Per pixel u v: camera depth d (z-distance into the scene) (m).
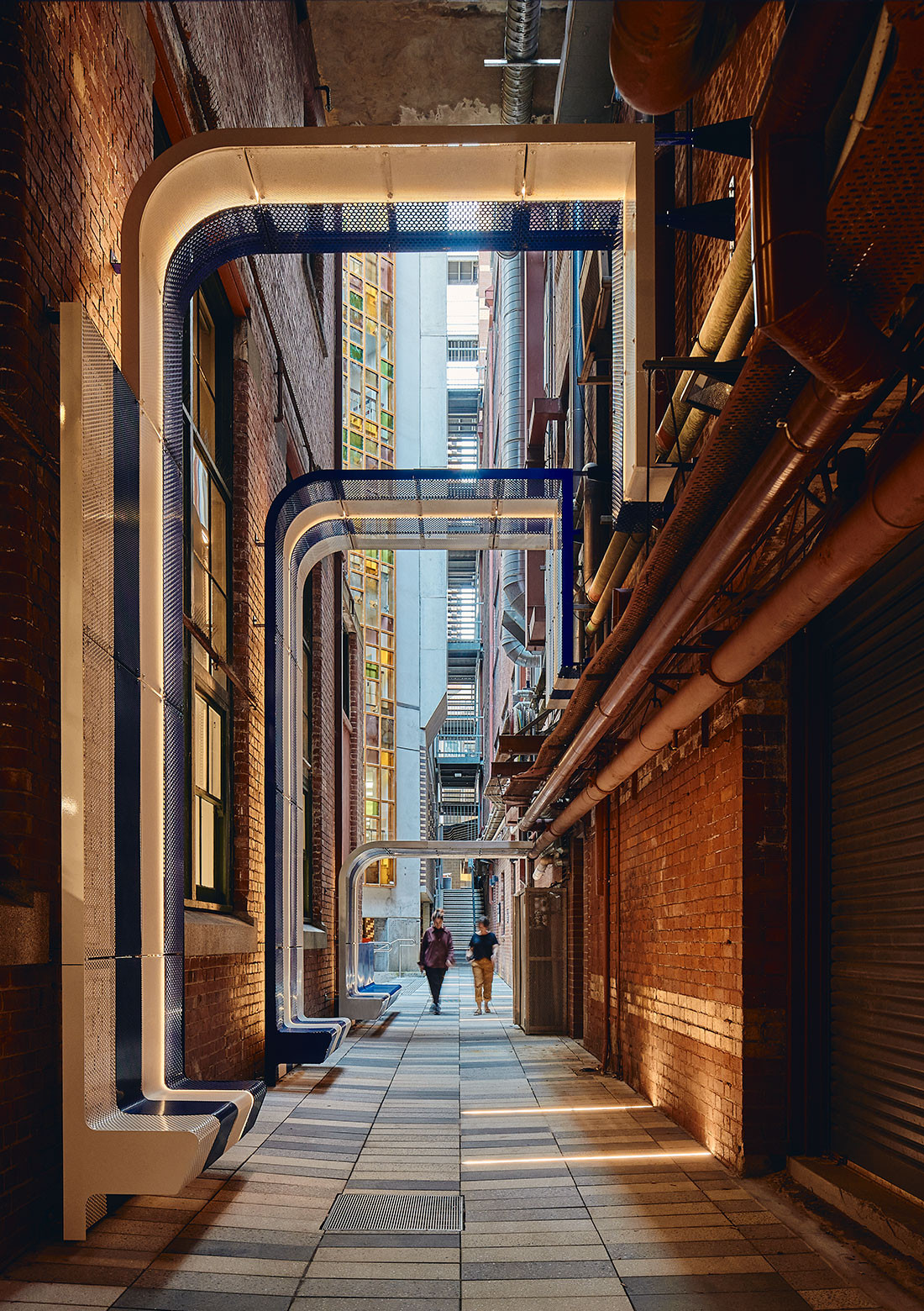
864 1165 5.23
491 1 13.24
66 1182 3.97
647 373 4.98
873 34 2.40
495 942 18.09
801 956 5.76
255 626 9.02
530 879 20.42
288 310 11.42
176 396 5.46
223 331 8.88
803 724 5.91
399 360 33.75
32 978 3.89
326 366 15.80
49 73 4.31
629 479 5.08
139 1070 4.64
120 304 5.21
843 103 2.72
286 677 9.16
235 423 8.92
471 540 9.87
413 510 8.96
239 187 5.10
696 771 7.01
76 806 3.95
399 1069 10.18
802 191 2.63
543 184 5.08
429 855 15.55
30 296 4.04
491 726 39.50
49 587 4.16
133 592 4.66
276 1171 5.61
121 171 5.29
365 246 5.66
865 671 5.46
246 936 7.96
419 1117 7.48
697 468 3.92
